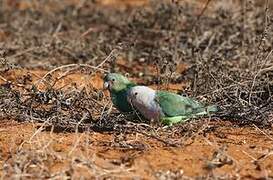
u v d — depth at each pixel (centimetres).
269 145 1100
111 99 1157
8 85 1311
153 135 1102
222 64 1499
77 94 1268
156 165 1007
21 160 994
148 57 1755
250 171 1000
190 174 983
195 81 1350
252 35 1742
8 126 1166
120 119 1174
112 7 2312
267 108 1234
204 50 1703
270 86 1361
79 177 955
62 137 1104
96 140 1098
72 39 1864
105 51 1670
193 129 1152
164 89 1462
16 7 2323
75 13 2175
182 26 1861
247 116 1222
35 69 1645
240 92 1307
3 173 966
